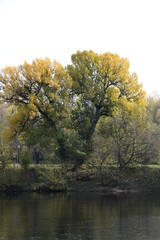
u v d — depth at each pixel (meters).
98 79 48.88
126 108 47.62
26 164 45.25
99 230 23.50
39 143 48.81
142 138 45.53
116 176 44.97
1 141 44.62
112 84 49.72
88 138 47.91
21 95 44.84
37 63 44.75
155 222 25.80
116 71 49.38
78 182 44.75
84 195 40.06
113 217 27.52
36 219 26.69
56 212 29.47
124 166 45.44
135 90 50.44
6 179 42.66
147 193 42.00
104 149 45.00
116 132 45.75
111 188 43.75
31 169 45.75
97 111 49.41
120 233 22.73
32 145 46.16
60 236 22.02
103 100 49.00
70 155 45.03
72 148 44.91
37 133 45.78
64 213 29.02
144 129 46.25
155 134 48.25
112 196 39.22
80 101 48.22
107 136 46.31
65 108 45.12
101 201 35.53
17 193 41.62
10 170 43.16
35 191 43.12
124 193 41.97
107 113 50.09
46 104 44.69
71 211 29.88
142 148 45.72
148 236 22.09
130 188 44.38
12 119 44.69
